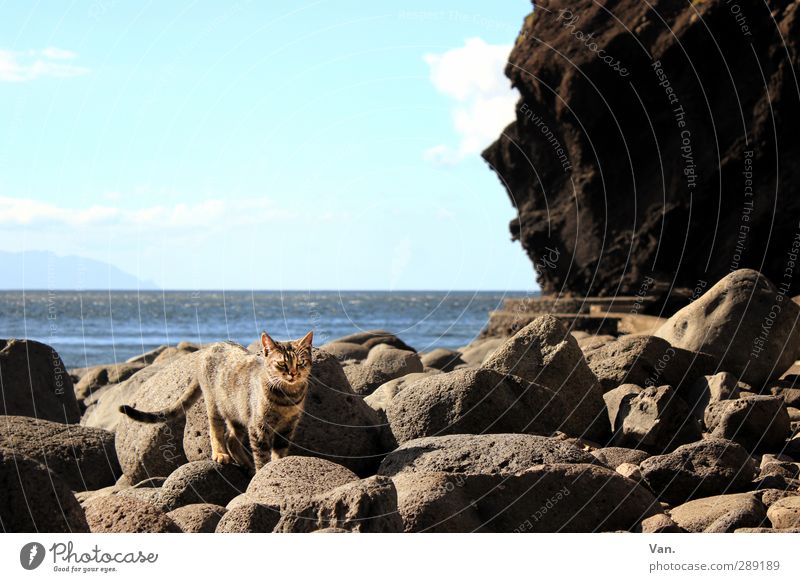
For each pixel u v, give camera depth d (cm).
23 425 884
